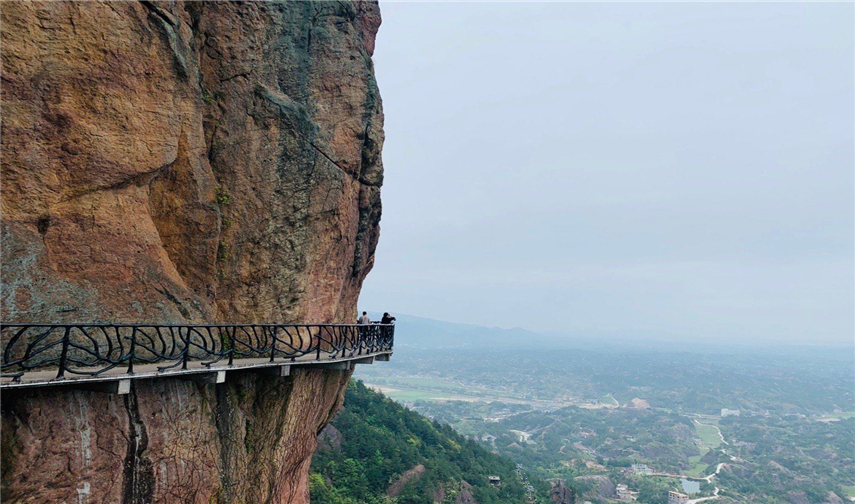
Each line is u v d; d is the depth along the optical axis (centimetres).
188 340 988
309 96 1575
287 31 1539
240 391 1271
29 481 777
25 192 937
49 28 977
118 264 1070
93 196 1043
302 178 1500
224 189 1370
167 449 1006
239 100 1413
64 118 994
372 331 1639
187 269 1259
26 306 904
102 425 891
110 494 891
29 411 791
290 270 1463
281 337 1423
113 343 1017
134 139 1109
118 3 1085
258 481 1284
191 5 1340
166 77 1188
